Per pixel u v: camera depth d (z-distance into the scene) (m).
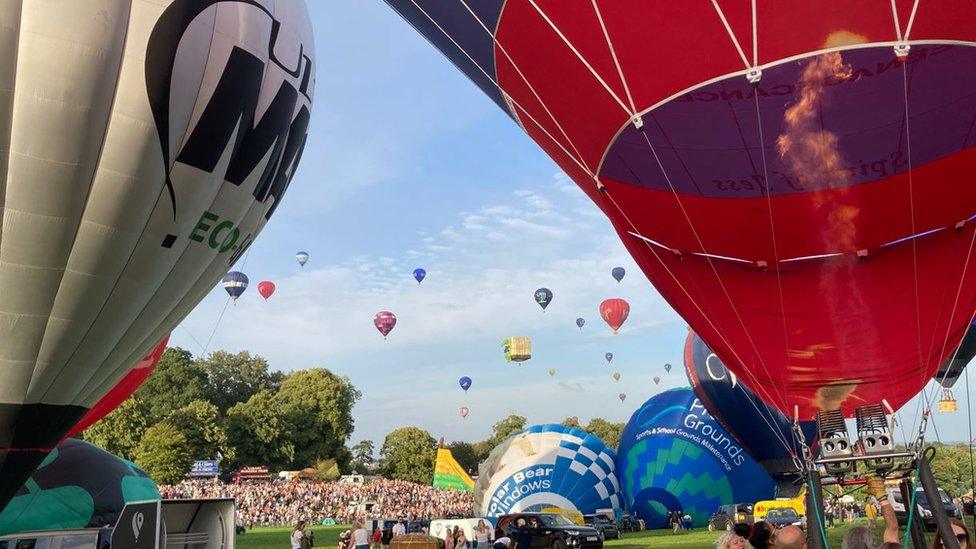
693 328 10.38
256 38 11.30
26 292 10.10
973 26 7.07
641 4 7.64
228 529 11.22
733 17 7.41
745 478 31.14
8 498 10.73
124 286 10.80
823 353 9.59
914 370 9.52
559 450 31.20
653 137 8.59
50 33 9.53
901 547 4.20
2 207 9.77
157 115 10.24
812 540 6.75
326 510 47.34
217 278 12.52
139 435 64.62
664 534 28.77
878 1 7.07
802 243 9.09
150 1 10.18
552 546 21.69
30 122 9.62
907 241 9.02
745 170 8.62
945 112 7.83
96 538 11.05
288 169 12.77
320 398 81.81
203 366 88.19
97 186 10.14
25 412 10.52
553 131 9.48
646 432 32.44
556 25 8.23
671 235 9.68
